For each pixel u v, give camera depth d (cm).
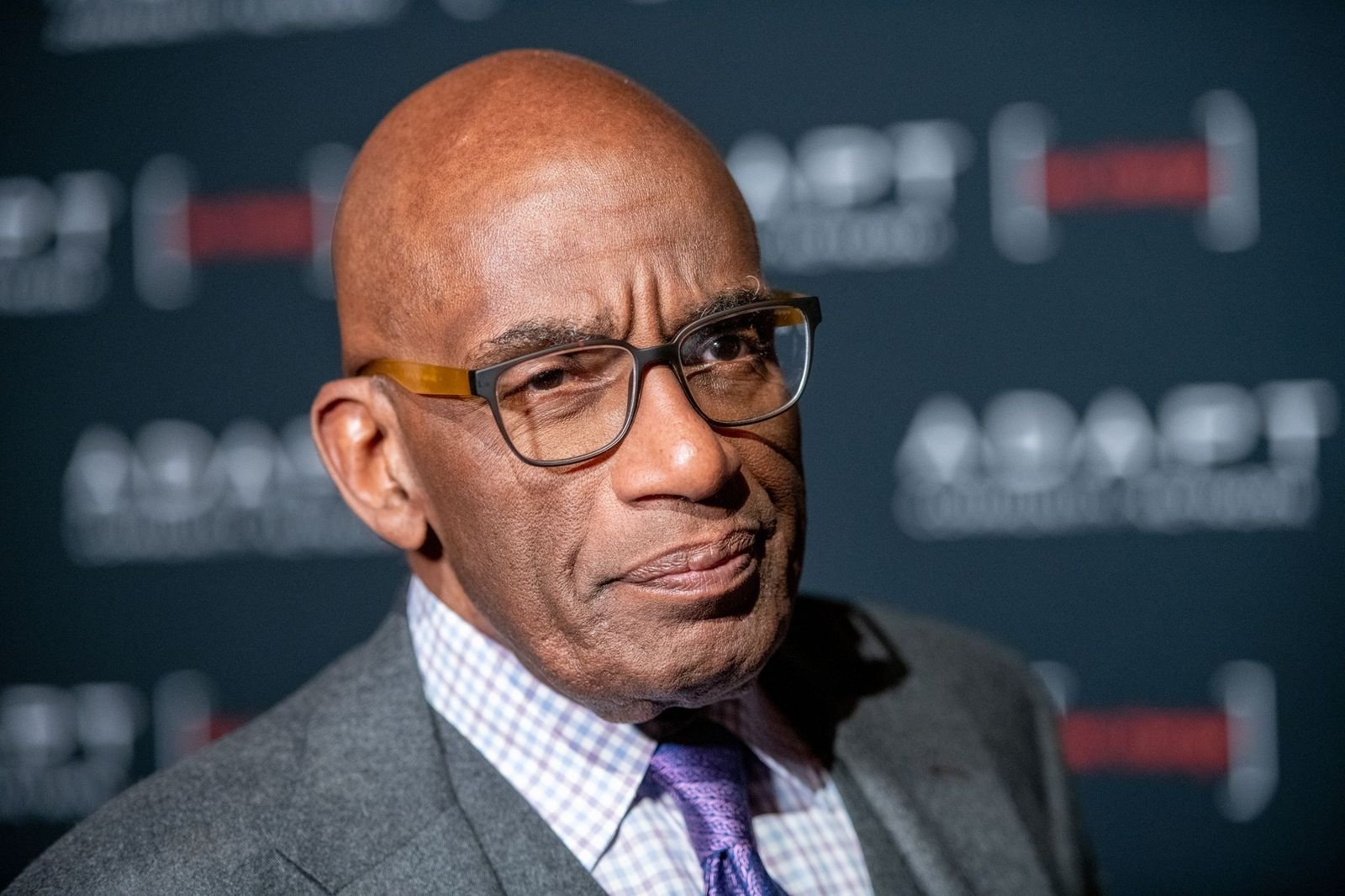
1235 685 365
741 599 131
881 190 375
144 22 394
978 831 172
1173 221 364
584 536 129
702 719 155
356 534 392
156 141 394
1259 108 360
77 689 399
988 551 373
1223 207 362
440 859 138
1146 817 370
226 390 394
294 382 392
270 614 394
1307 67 357
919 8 372
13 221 398
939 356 374
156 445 397
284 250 392
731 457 128
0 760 400
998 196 371
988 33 370
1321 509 360
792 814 159
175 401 396
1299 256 359
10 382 400
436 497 140
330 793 142
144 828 138
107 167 396
